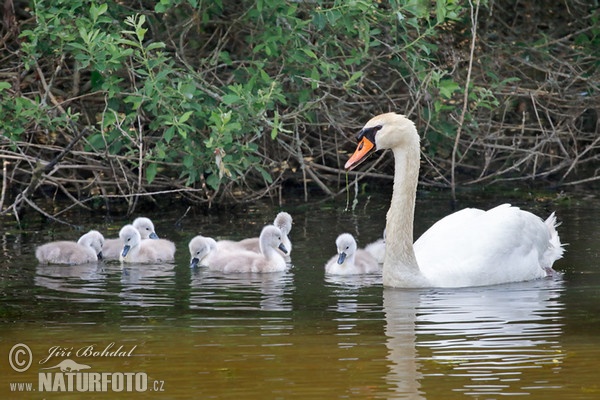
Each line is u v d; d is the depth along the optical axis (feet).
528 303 37.58
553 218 46.21
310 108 59.21
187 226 55.26
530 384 28.25
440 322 34.76
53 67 59.21
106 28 55.88
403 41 60.85
